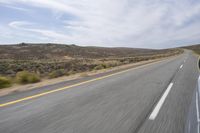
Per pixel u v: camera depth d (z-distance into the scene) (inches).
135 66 932.6
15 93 338.0
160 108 229.6
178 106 236.7
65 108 236.1
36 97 299.9
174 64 954.7
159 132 159.9
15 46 4628.4
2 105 255.9
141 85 392.8
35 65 1237.1
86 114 211.0
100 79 495.5
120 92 327.3
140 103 254.4
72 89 362.3
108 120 190.7
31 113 218.1
